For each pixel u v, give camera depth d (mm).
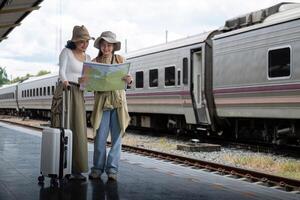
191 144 15734
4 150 10711
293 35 12977
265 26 14078
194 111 18000
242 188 6953
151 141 19141
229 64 15672
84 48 6445
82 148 6379
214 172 10172
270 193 6758
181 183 6625
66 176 6312
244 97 14969
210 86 17109
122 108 6504
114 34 6559
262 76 14148
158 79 20531
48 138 6098
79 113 6359
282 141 14695
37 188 5895
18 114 52594
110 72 6219
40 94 40875
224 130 17516
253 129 16250
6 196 5414
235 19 16453
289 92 13086
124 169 7949
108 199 5348
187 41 18500
